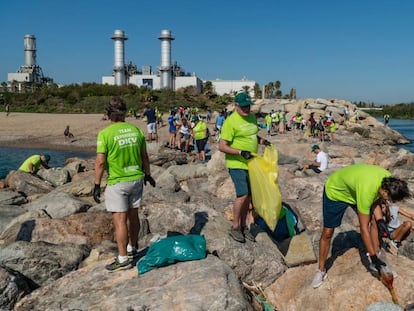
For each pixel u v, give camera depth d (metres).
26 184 12.09
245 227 6.27
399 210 7.05
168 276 5.14
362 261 5.52
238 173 5.95
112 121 5.54
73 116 48.66
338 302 5.10
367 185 4.74
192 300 4.68
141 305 4.70
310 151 17.47
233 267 5.75
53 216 8.72
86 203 9.27
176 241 5.50
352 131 37.81
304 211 7.76
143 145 5.62
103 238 7.38
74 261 6.39
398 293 4.98
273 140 25.19
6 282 5.56
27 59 101.81
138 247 6.72
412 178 13.55
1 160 23.86
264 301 5.57
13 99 63.97
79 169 15.56
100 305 4.82
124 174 5.41
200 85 93.38
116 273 5.54
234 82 96.69
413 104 112.69
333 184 5.15
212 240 5.91
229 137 5.92
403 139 39.25
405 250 6.46
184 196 9.36
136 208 5.68
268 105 49.34
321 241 5.34
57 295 5.36
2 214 8.85
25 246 6.27
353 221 7.45
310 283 5.52
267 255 5.95
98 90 67.56
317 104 47.06
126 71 89.69
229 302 4.68
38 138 32.91
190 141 20.72
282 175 10.43
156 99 64.88
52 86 76.31
